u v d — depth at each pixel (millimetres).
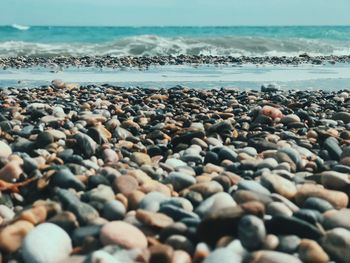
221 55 5422
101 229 544
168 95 2012
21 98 1901
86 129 1213
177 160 942
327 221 595
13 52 4980
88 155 978
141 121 1414
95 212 621
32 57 4664
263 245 526
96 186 730
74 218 586
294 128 1332
